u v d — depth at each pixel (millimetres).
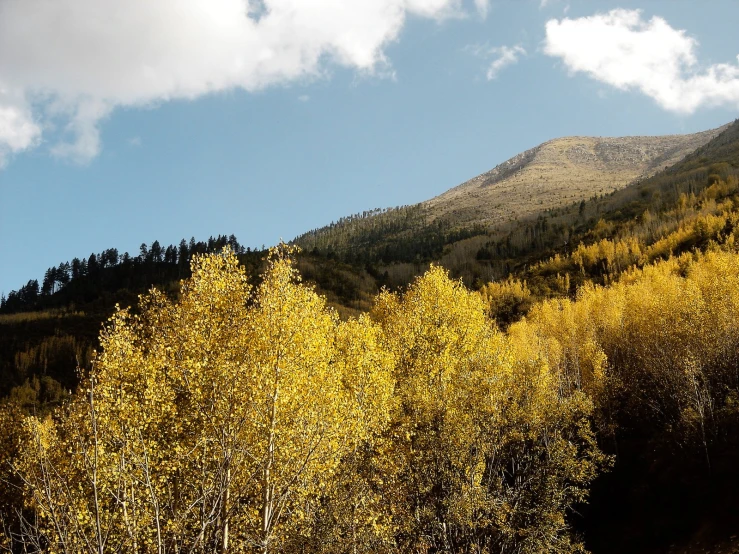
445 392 19047
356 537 14461
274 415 14359
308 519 14516
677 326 40812
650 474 31422
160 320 19641
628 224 147625
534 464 20391
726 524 23938
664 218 139875
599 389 39281
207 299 18734
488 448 18141
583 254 127562
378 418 19469
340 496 15164
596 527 29625
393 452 17812
